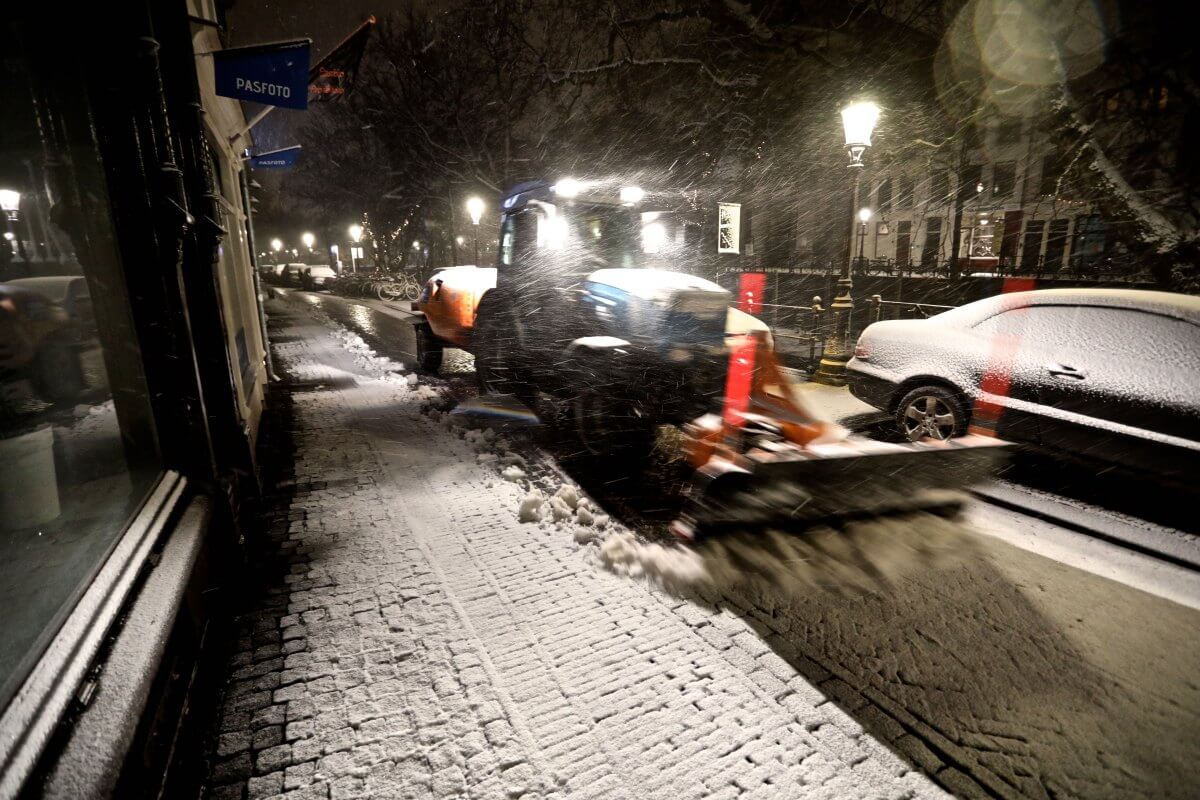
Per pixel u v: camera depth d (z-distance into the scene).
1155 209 9.77
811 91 14.59
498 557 3.83
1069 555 3.94
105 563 2.17
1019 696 2.66
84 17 2.54
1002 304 5.65
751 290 18.47
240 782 2.17
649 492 4.95
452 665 2.79
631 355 5.25
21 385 2.08
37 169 2.28
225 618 3.13
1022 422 5.19
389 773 2.22
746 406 4.55
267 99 4.87
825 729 2.45
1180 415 4.33
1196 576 3.68
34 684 1.56
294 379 9.91
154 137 2.89
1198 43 9.36
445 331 9.38
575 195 6.25
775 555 3.74
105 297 2.70
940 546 3.91
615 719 2.48
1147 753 2.35
